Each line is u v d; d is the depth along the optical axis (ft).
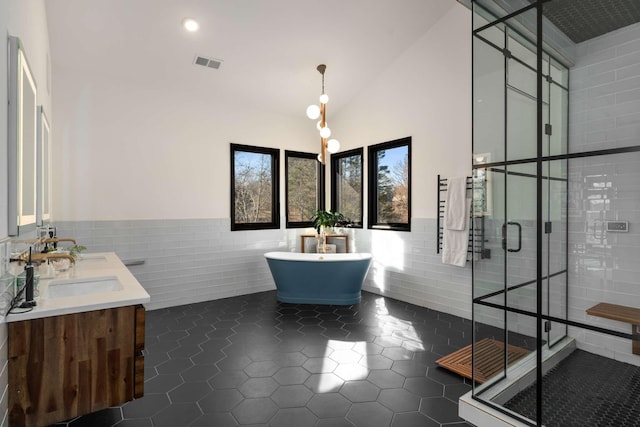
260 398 7.34
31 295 5.52
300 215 18.47
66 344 5.56
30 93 6.44
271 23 11.76
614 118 7.63
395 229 15.16
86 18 10.48
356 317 12.71
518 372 6.85
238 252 16.10
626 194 7.30
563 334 7.21
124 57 12.27
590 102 7.82
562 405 6.53
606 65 7.69
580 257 7.70
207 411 6.87
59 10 10.03
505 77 7.47
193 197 14.90
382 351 9.73
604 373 6.96
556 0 6.88
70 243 12.32
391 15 12.41
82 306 5.63
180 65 13.15
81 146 12.55
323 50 13.52
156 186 14.02
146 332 11.22
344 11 11.76
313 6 11.35
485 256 7.69
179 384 7.90
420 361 9.08
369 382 8.01
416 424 6.51
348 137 17.57
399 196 15.39
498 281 7.47
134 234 13.55
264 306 14.23
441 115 13.28
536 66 7.00
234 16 11.23
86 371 5.72
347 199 18.11
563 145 7.94
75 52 11.69
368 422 6.54
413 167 14.32
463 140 12.54
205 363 8.98
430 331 11.25
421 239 14.02
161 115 14.15
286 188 17.76
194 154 14.93
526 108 7.20
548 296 7.47
